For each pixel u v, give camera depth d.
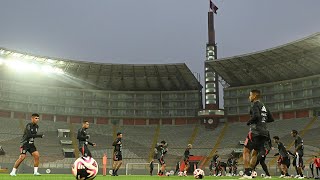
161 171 27.19
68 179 12.72
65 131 71.06
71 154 62.56
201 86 83.75
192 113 79.69
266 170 18.50
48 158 59.16
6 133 65.75
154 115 80.38
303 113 71.12
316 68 69.25
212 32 82.50
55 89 77.50
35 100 75.12
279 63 70.44
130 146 68.94
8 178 12.47
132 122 80.31
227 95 79.44
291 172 45.44
